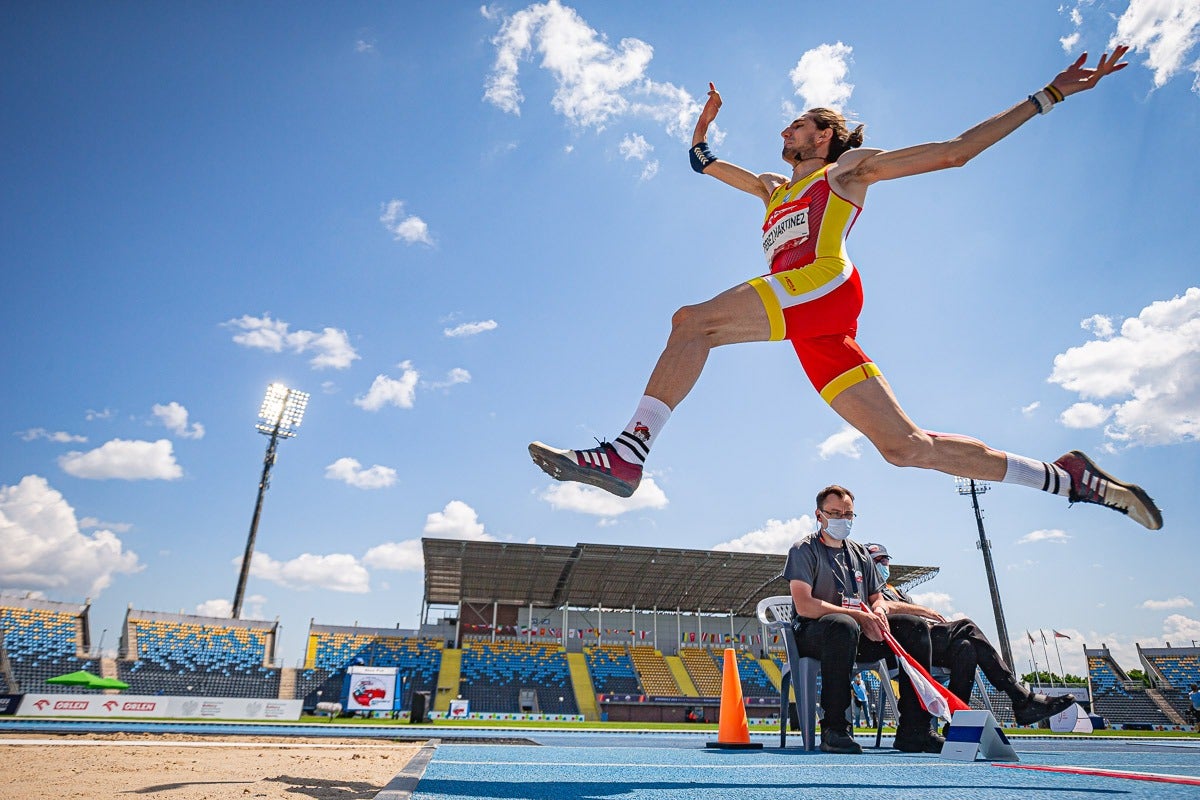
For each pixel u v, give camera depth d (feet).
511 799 6.66
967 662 16.53
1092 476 11.56
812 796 6.91
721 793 7.15
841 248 11.21
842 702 15.16
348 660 147.74
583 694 148.77
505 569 151.02
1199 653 159.43
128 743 18.89
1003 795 6.97
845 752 14.85
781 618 18.31
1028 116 10.54
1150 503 11.32
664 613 179.11
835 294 10.64
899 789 7.46
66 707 75.46
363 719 91.09
